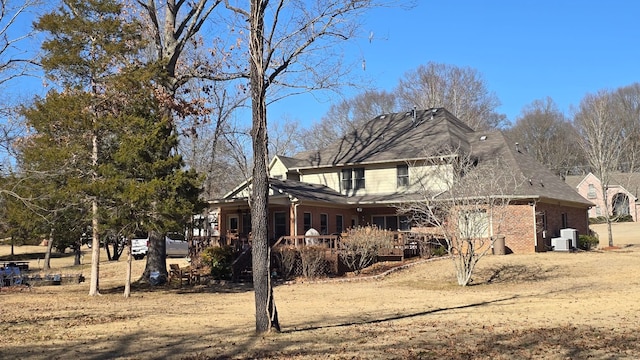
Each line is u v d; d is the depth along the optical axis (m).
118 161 18.11
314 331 10.77
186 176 18.67
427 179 30.14
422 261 25.75
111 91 18.69
